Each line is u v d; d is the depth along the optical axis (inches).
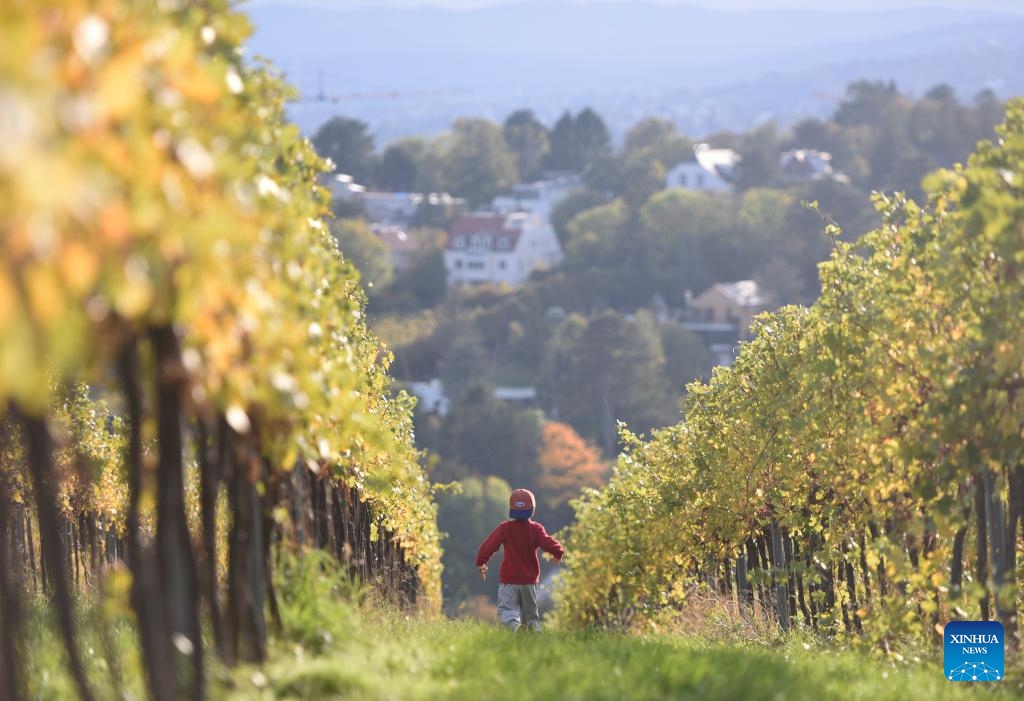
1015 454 1369.3
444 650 1300.4
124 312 586.9
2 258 476.1
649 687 1103.6
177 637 824.3
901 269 1653.5
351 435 1305.4
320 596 1229.7
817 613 2522.1
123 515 2687.0
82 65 529.0
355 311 1444.4
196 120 717.3
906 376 1621.6
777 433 2468.0
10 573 994.7
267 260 896.3
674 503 2842.0
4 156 443.5
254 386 823.1
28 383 482.0
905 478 1675.7
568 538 5012.3
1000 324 1330.0
